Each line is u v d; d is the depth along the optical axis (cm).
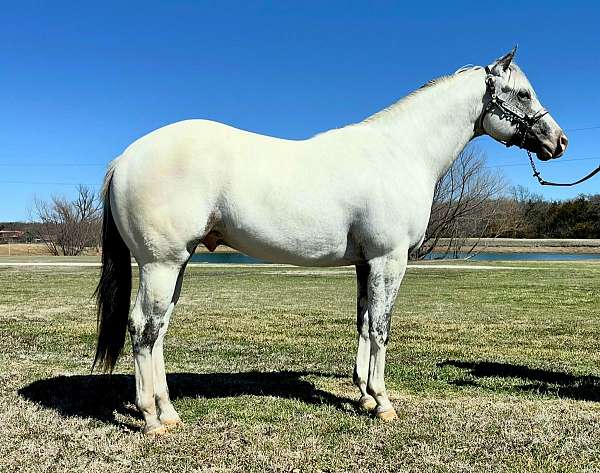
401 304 1267
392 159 411
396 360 661
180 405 455
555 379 569
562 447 372
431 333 871
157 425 386
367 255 402
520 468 339
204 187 368
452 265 2789
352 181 390
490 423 416
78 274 2192
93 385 514
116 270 393
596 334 865
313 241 389
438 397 496
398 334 861
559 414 443
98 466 335
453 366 627
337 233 393
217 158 371
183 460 345
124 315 396
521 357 683
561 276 2042
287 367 618
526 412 448
